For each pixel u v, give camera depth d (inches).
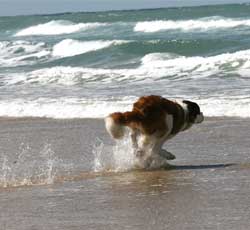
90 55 1455.5
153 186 379.6
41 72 1088.8
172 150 507.8
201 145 522.0
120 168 443.8
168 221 289.0
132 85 911.7
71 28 2218.3
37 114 715.4
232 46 1437.0
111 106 720.3
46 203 336.8
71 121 665.0
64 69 1104.2
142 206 323.3
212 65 1063.6
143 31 2007.9
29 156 494.6
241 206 313.9
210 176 402.6
